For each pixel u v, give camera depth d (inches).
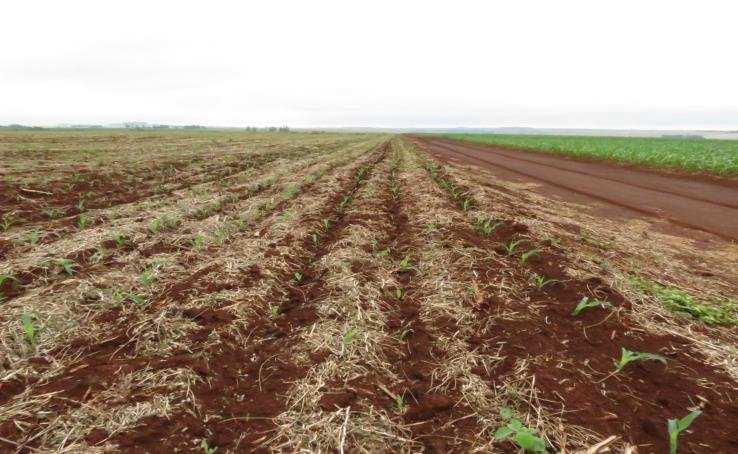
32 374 98.7
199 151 779.4
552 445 77.6
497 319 125.9
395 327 128.9
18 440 77.6
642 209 359.6
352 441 80.8
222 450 78.2
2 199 280.5
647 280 170.2
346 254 189.3
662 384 96.0
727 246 250.4
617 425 83.3
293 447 79.2
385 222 258.8
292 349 114.6
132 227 221.1
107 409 86.3
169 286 151.6
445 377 101.4
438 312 133.3
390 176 501.0
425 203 291.4
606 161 811.4
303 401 92.6
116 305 135.5
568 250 188.5
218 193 343.3
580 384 96.0
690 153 726.5
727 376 99.1
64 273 160.9
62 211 276.1
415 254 191.0
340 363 107.3
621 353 108.7
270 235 219.6
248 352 113.3
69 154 642.2
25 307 126.2
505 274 156.3
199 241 196.9
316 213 272.2
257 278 159.3
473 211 261.1
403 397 95.7
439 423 86.7
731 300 156.7
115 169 460.1
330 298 144.4
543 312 131.0
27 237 203.5
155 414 85.7
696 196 430.3
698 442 78.7
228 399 93.6
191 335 117.9
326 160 677.9
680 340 115.5
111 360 104.8
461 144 1722.4
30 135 1318.9
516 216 250.7
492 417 86.5
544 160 893.8
